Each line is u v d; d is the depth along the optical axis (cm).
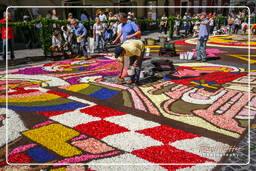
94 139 286
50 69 676
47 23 827
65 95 448
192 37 1652
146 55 884
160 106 392
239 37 1588
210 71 632
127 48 460
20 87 502
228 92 458
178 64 726
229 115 354
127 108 383
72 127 319
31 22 819
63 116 353
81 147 269
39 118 346
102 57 863
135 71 505
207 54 927
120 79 518
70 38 864
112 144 275
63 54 848
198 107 386
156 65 653
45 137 292
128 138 288
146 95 445
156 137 291
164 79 550
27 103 407
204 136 294
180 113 363
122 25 518
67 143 278
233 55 902
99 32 1001
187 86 497
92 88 490
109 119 342
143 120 339
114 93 459
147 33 1803
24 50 1058
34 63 768
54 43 850
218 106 389
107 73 619
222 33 1873
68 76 593
